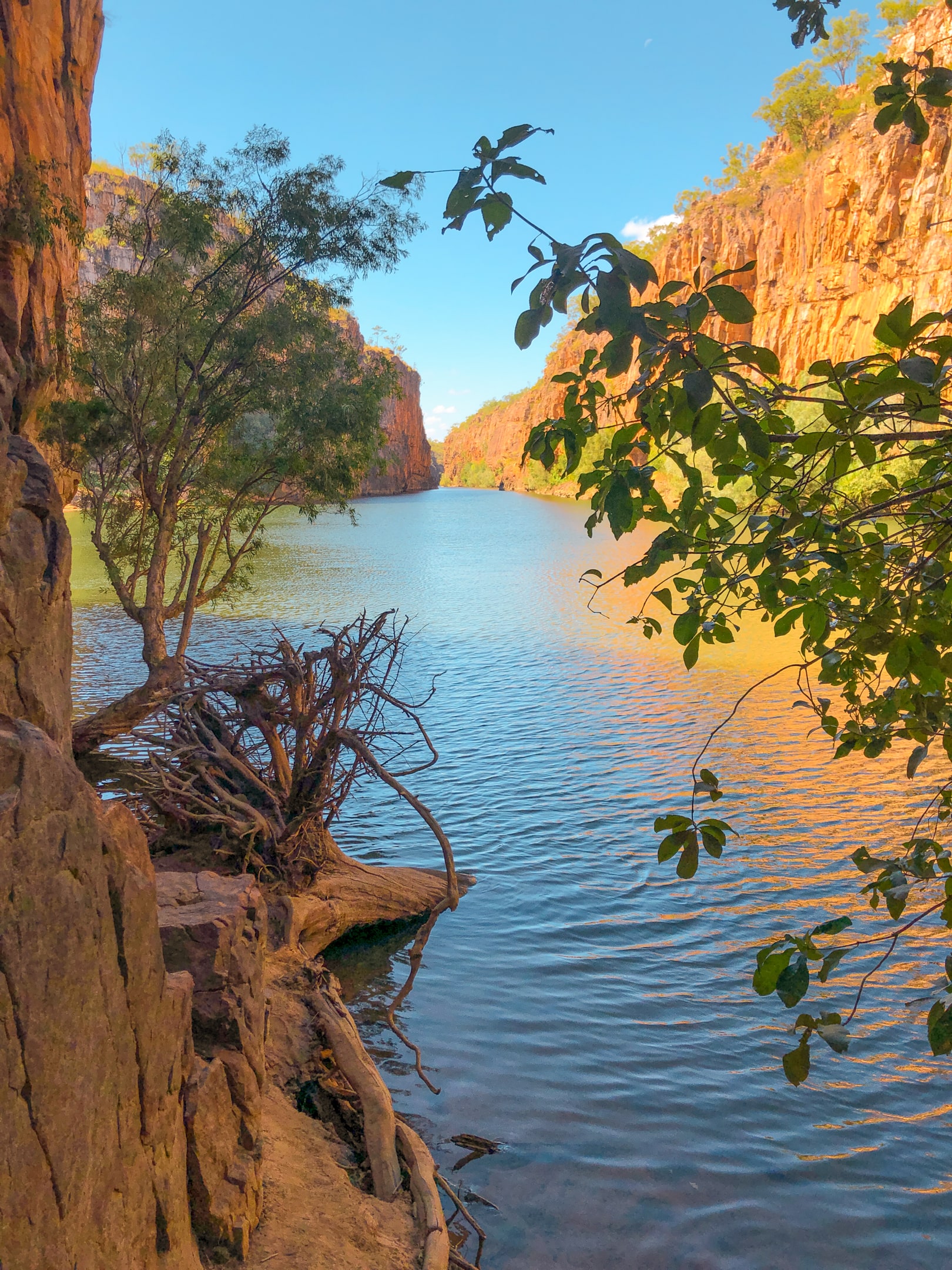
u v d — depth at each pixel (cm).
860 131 9462
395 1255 503
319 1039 756
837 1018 229
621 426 252
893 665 297
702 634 331
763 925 1107
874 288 9144
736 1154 699
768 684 2406
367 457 2066
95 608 3656
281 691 1123
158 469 1889
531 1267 578
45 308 2230
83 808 320
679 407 229
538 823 1472
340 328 2084
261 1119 514
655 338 177
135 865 378
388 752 1878
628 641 3127
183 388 1955
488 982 978
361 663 1080
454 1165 679
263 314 1911
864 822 1428
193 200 1856
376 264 1928
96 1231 314
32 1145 277
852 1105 767
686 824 269
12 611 326
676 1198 646
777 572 278
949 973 227
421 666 2791
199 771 1056
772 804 1518
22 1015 276
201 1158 423
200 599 1981
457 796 1608
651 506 285
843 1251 597
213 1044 474
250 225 1920
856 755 1767
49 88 2369
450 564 5959
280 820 1081
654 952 1048
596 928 1109
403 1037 740
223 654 2755
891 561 306
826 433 243
